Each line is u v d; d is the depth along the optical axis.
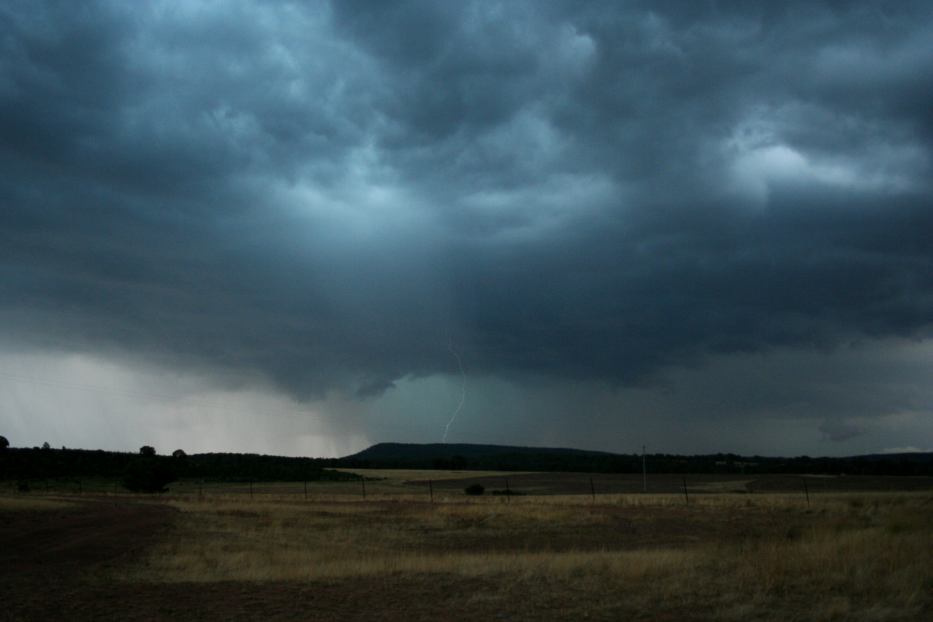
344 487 103.81
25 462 120.69
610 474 132.00
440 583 16.03
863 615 11.84
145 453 121.56
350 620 12.42
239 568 20.75
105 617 13.16
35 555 24.02
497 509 45.59
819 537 19.81
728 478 113.19
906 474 126.25
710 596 13.62
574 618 12.27
